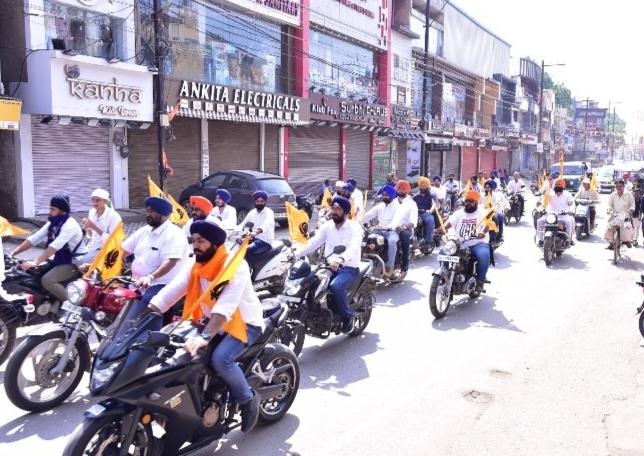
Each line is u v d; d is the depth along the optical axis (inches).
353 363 253.4
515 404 213.5
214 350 164.1
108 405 144.1
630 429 194.9
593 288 406.0
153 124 735.7
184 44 767.1
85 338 208.4
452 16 1664.6
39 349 201.3
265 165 940.0
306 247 278.5
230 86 799.7
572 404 214.1
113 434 145.0
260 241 359.3
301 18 972.6
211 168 837.8
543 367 251.3
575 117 3914.9
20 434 184.4
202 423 163.0
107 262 224.7
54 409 201.8
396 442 184.1
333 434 188.5
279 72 959.6
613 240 504.4
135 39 685.3
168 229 227.3
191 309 157.5
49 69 575.8
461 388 227.5
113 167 693.9
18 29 589.0
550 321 322.3
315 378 235.6
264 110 868.0
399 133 1288.1
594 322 321.4
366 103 1159.6
